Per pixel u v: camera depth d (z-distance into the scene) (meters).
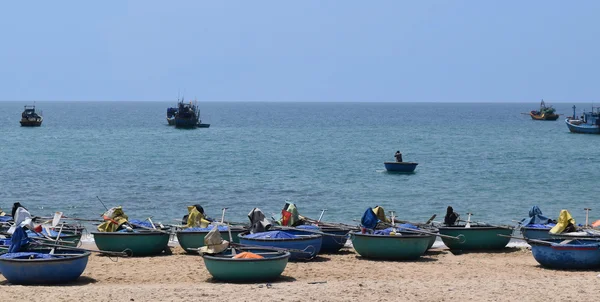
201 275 24.17
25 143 99.88
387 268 25.72
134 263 26.53
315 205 46.16
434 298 20.05
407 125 171.75
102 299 19.75
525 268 25.92
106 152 85.38
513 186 56.34
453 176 62.59
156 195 49.41
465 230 30.17
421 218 42.00
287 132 135.62
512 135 128.75
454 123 185.75
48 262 21.84
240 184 55.78
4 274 22.05
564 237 26.81
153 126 153.38
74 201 46.28
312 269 25.08
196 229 29.02
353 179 59.75
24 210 29.00
